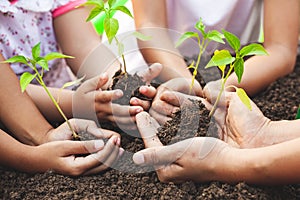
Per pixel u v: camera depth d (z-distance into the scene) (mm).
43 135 988
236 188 850
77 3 1263
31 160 928
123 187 892
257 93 1196
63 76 1314
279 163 842
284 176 849
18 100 998
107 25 884
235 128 975
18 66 1191
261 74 1182
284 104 1151
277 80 1218
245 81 1156
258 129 964
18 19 1179
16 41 1192
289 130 958
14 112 991
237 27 1424
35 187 900
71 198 866
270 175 849
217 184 875
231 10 1360
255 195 844
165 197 849
